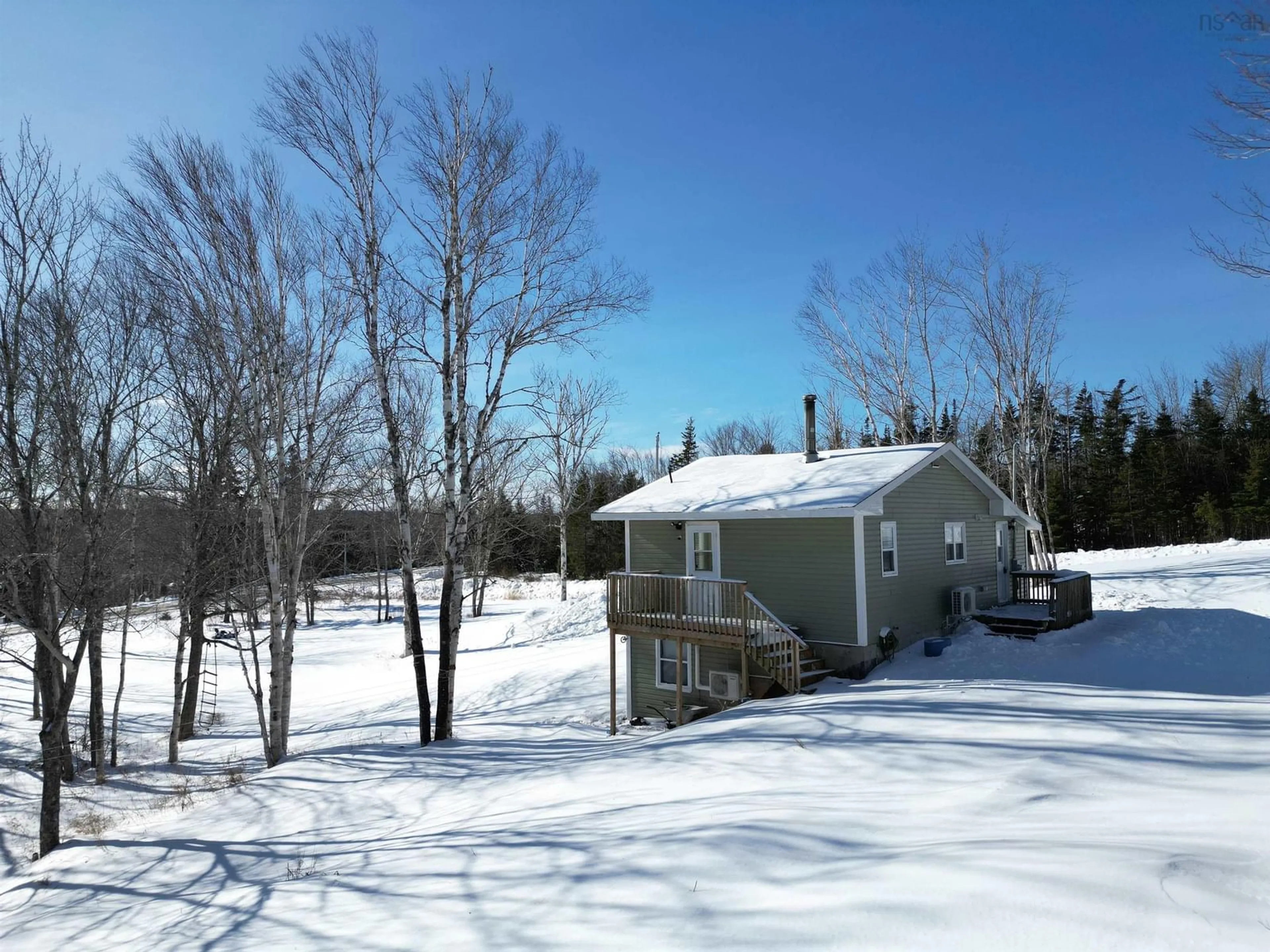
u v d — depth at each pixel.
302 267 16.14
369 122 14.70
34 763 17.45
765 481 18.17
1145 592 24.56
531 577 51.84
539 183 15.26
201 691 26.58
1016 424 31.72
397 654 31.17
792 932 4.09
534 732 16.00
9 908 9.59
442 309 15.22
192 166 14.72
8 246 13.22
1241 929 3.34
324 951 5.57
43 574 13.89
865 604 15.30
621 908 5.04
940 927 3.78
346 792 12.31
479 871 6.69
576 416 47.41
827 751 9.01
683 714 16.62
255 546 18.23
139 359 16.58
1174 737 7.76
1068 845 4.61
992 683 12.12
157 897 8.86
